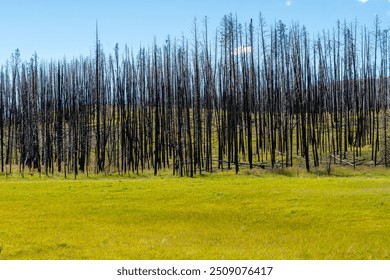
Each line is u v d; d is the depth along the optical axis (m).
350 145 86.25
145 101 86.75
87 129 83.06
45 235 26.22
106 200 39.94
